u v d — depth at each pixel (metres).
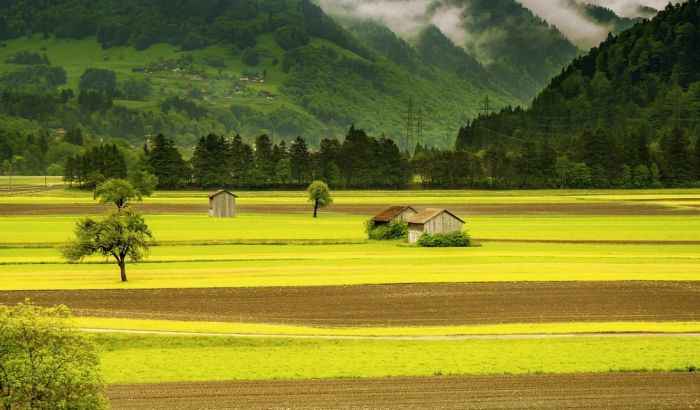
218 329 82.94
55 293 102.88
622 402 62.03
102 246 113.12
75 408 51.53
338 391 64.38
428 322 87.62
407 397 63.00
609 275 117.38
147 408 60.25
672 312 92.81
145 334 80.12
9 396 50.34
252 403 61.50
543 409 60.56
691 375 68.56
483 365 70.75
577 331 82.88
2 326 51.12
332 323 87.06
